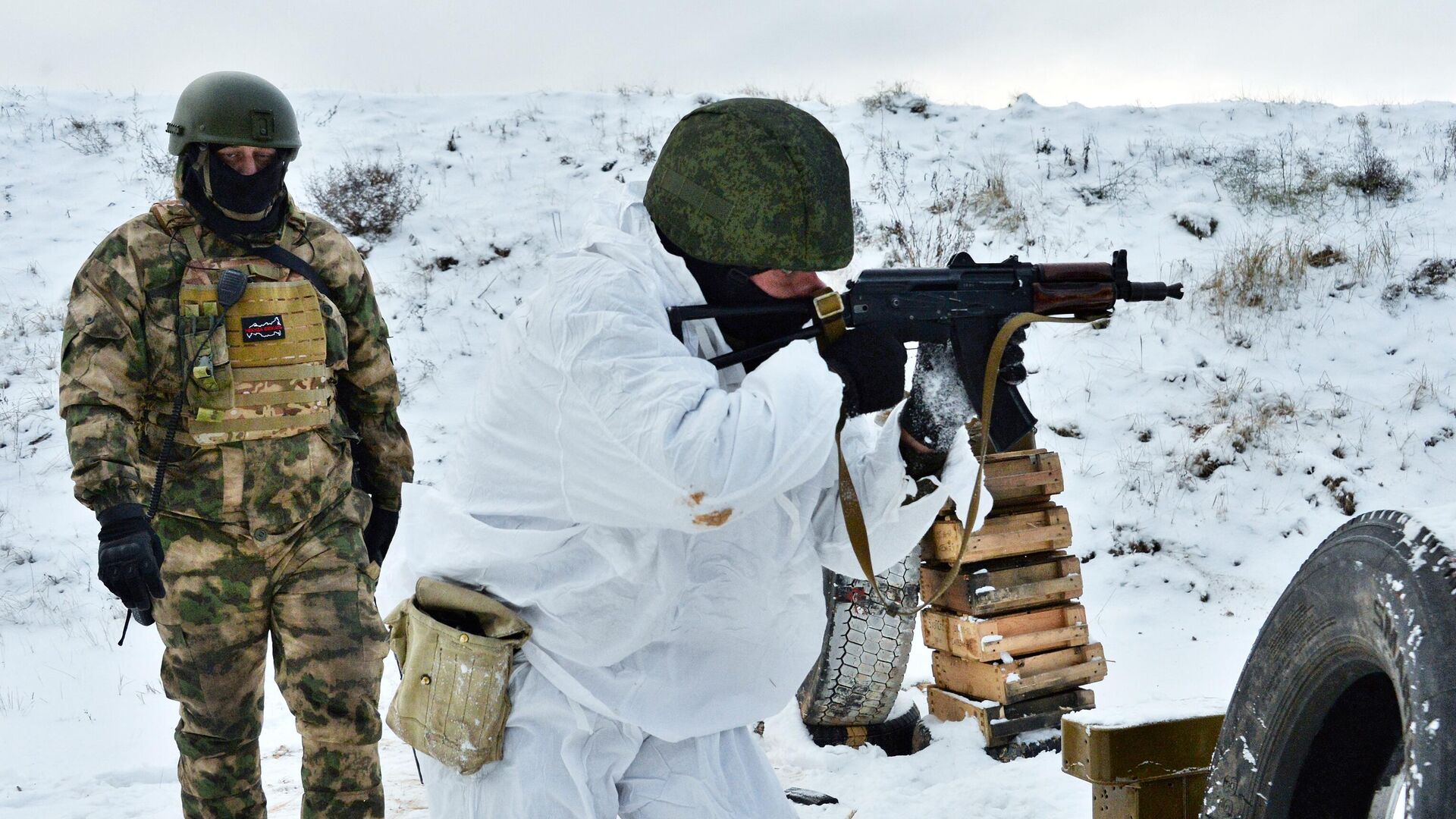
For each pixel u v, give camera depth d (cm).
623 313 180
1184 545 770
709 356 195
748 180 186
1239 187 1258
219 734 314
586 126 1437
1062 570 438
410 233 1218
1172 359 965
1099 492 823
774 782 220
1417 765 128
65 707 588
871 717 427
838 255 189
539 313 186
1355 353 962
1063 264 202
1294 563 751
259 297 314
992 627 421
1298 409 899
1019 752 418
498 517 205
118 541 275
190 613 307
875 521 204
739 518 198
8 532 830
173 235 311
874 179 1328
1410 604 135
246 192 312
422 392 1022
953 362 195
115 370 296
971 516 207
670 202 193
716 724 210
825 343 191
